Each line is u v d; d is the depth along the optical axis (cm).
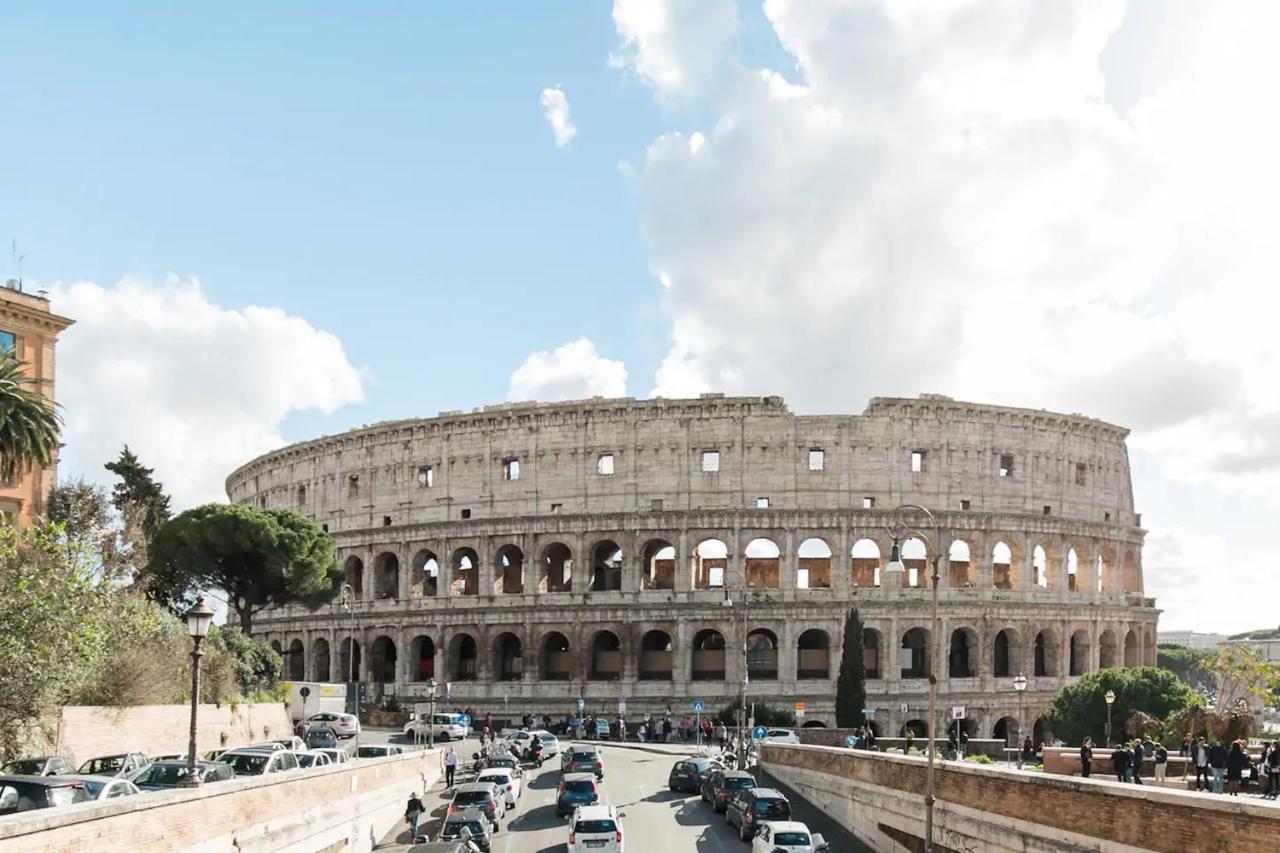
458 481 15775
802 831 5822
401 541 15988
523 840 6869
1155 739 10112
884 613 14512
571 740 13512
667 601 14625
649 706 14512
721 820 7706
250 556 14538
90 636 6931
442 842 5050
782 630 14500
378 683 15962
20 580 6550
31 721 7069
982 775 5566
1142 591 16912
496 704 14925
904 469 14938
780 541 14625
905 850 6538
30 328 10419
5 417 8019
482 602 15262
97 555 8906
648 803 8450
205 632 4916
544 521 15075
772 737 11750
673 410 15012
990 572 14988
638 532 14800
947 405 15125
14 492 10119
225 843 4628
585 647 14788
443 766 10094
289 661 17425
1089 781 4675
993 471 15275
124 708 8188
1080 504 15975
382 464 16475
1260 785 6731
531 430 15462
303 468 17788
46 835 3406
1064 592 15525
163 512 17188
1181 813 4122
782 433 14862
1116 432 16575
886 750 10062
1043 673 16075
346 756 7450
